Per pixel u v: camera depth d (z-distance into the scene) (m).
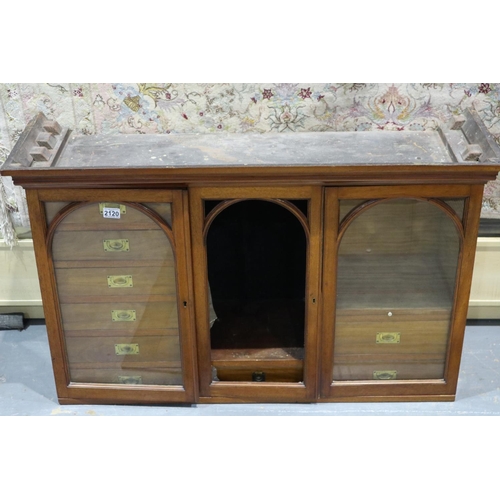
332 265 1.91
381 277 1.99
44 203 1.86
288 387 2.08
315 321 1.97
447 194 1.83
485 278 2.50
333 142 2.03
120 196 1.83
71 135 2.08
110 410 2.09
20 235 2.50
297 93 2.21
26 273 2.54
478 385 2.19
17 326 2.57
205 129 2.27
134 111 2.24
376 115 2.24
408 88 2.20
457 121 1.97
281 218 2.31
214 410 2.08
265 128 2.27
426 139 2.02
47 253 1.92
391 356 2.06
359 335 2.04
